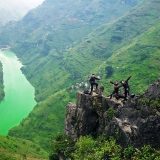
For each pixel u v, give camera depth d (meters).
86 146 40.41
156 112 34.09
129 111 38.03
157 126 32.22
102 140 39.34
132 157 32.56
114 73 194.75
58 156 49.88
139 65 189.75
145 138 32.81
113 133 36.84
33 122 179.62
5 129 185.25
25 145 118.62
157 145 32.06
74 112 52.72
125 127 35.78
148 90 38.16
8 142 97.06
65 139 50.81
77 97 50.16
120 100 44.38
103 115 44.12
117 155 34.19
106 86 178.50
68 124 53.34
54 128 170.62
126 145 34.19
